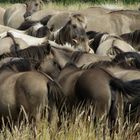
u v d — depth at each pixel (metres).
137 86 23.36
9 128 23.86
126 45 42.47
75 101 23.84
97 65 26.88
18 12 68.88
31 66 26.12
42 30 48.53
